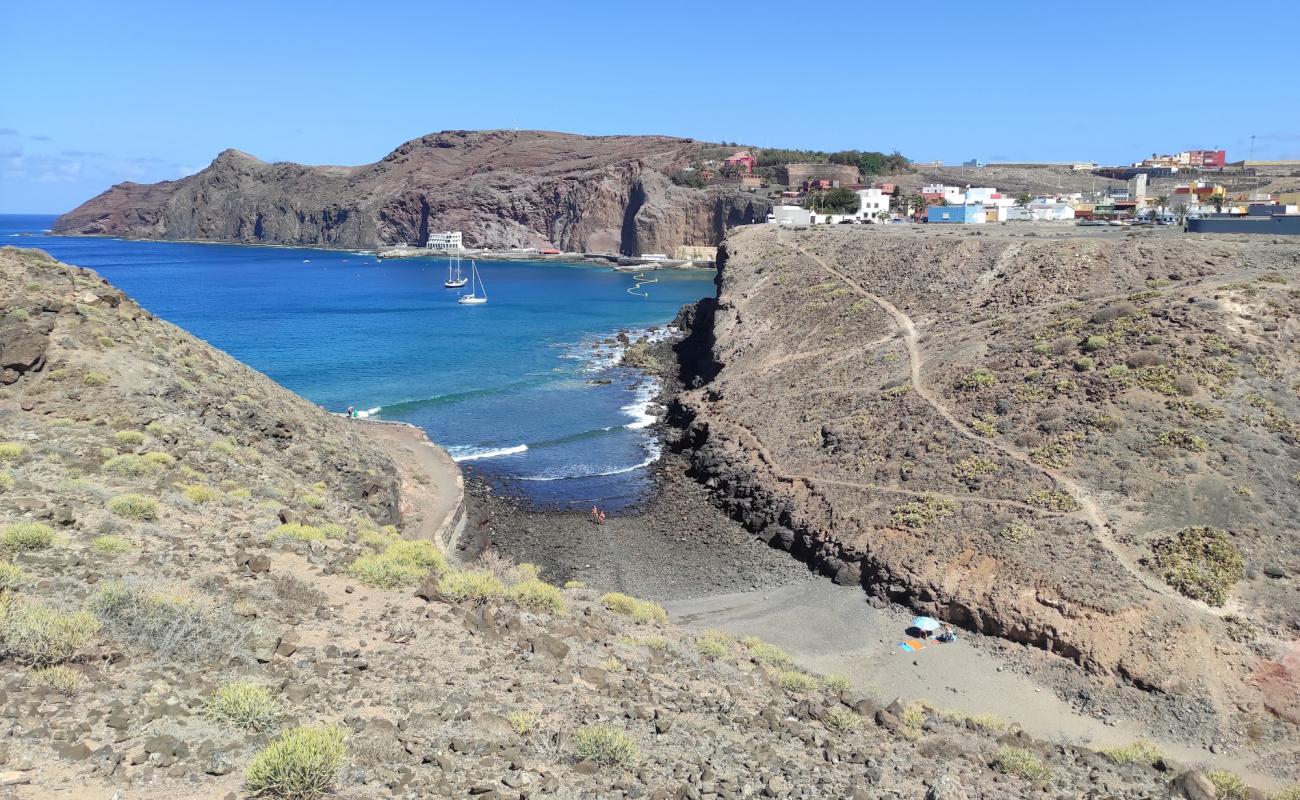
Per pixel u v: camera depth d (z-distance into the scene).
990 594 30.72
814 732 17.52
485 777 11.47
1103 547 31.33
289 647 14.58
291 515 23.58
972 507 35.25
